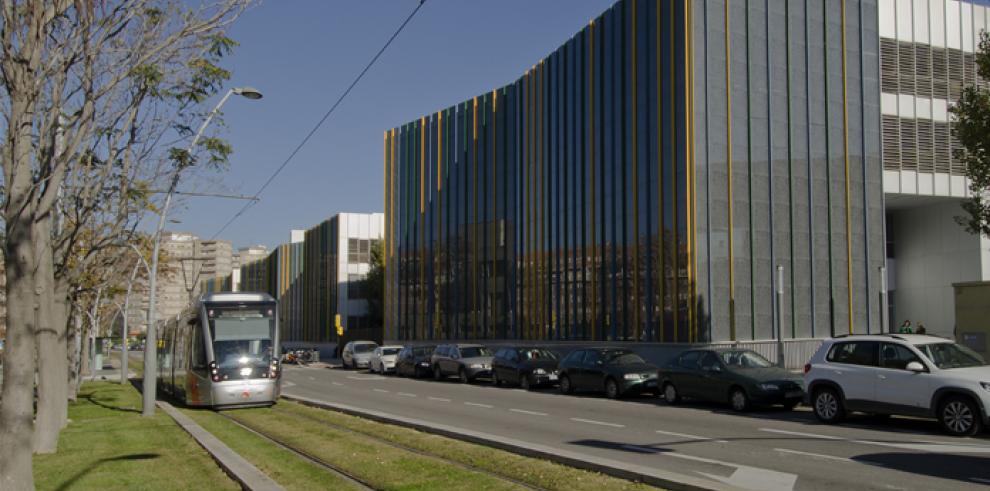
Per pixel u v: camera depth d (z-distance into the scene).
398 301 56.97
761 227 31.19
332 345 77.44
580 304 37.50
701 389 19.89
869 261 33.16
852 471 10.38
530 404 22.02
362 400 24.75
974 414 13.32
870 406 15.01
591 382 24.58
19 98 8.80
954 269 36.53
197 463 12.32
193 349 23.73
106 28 10.38
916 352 14.46
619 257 34.41
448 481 10.20
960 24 36.97
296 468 11.71
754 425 15.84
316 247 83.94
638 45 33.69
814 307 31.77
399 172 57.91
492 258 46.72
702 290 29.78
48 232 13.19
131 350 151.38
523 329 43.06
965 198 35.56
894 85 35.31
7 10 8.91
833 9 33.66
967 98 18.28
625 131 34.41
